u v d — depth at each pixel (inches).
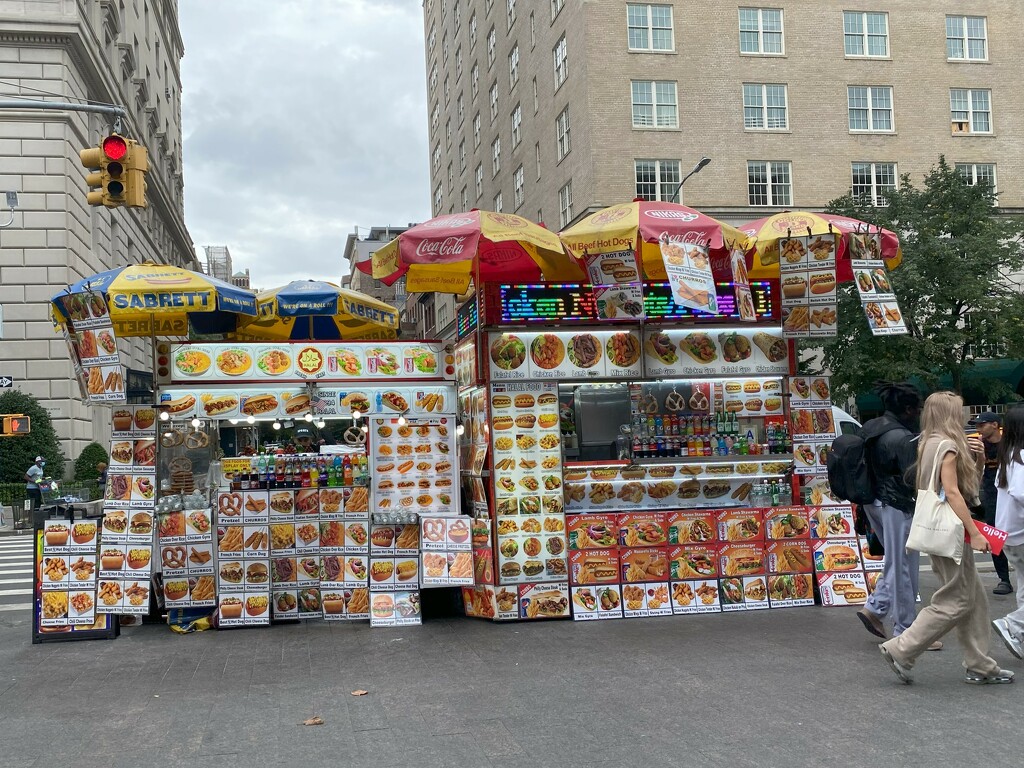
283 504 325.7
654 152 1194.6
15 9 935.0
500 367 327.3
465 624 315.6
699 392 355.3
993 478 340.5
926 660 242.2
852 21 1270.9
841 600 328.5
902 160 1269.7
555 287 329.7
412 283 368.2
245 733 193.8
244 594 319.6
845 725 186.1
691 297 285.6
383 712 206.5
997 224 902.4
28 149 940.0
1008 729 179.9
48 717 211.0
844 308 896.3
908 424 253.8
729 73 1223.5
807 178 1237.7
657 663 246.8
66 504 326.3
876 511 267.0
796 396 346.0
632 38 1202.0
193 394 337.4
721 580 326.0
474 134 1881.2
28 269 930.7
